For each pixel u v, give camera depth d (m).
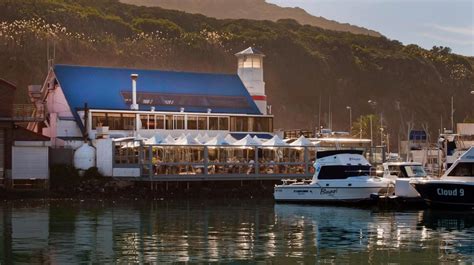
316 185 86.38
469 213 75.38
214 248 52.19
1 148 93.56
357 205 84.00
